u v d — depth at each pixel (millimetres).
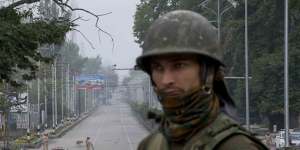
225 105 2729
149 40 2590
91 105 164625
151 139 2844
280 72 55156
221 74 2689
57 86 96375
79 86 112812
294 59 54344
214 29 2674
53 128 77438
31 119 74250
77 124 95750
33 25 15672
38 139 61812
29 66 15977
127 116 118562
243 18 60844
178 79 2533
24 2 16828
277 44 57594
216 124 2479
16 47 15250
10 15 16219
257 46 59375
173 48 2512
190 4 67750
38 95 77000
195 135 2510
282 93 55406
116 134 72812
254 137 2404
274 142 46281
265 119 63281
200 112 2531
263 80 56250
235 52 60125
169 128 2588
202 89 2564
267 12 57312
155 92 2633
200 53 2516
